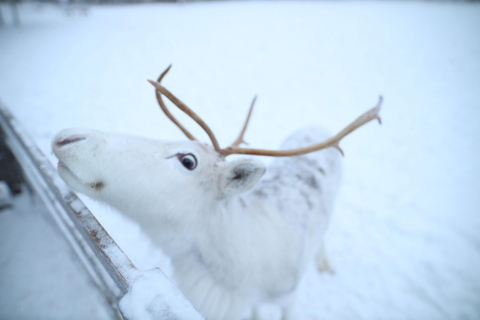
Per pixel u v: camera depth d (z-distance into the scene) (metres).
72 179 1.33
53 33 15.00
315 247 2.43
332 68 9.90
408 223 3.82
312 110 6.95
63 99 7.12
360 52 11.50
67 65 9.91
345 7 21.23
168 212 1.49
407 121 6.57
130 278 0.93
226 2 25.44
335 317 2.79
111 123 5.90
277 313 2.77
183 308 0.79
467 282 3.11
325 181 2.54
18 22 18.05
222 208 1.64
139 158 1.42
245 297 1.83
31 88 7.86
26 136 2.21
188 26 15.81
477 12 18.55
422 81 8.87
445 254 3.41
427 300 2.95
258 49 11.77
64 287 2.86
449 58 10.70
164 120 6.07
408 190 4.43
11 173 3.67
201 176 1.57
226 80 8.69
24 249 3.20
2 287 2.82
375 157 5.24
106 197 1.42
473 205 4.14
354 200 4.19
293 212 2.12
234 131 5.74
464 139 5.84
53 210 2.59
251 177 1.46
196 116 1.62
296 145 2.79
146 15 20.14
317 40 13.04
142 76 8.83
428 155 5.32
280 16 18.03
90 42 12.90
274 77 9.04
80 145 1.30
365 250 3.46
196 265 1.66
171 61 10.29
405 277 3.17
